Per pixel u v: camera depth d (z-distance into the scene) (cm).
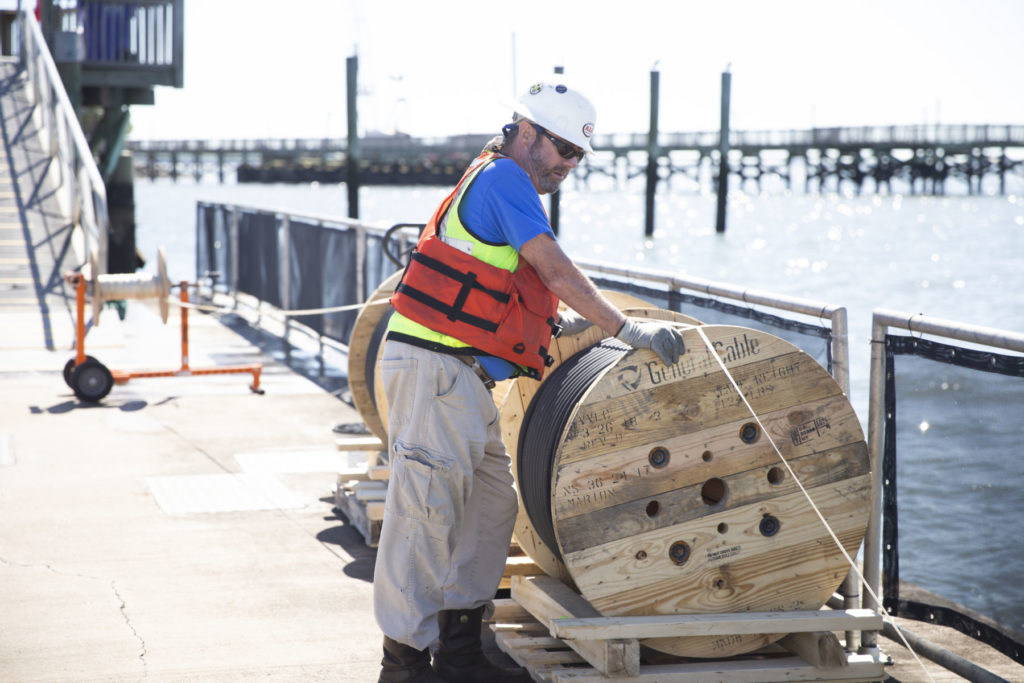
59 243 1499
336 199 11006
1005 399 373
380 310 620
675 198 12200
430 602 376
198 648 425
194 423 859
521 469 410
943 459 398
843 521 387
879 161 9775
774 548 380
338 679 399
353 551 553
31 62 1967
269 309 1473
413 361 368
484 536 395
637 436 364
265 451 770
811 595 387
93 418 866
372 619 460
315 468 723
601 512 362
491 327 365
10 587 489
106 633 438
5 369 1047
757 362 375
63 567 518
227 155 14075
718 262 4378
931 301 3089
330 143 12875
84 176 1493
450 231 368
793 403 379
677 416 368
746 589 379
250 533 580
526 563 441
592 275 744
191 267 3559
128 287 944
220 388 1010
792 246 5153
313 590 494
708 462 372
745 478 375
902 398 414
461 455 372
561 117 372
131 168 2317
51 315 1266
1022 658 370
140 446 777
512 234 356
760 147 9088
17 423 839
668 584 370
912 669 412
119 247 2300
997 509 378
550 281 357
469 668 389
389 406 380
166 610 466
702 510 372
